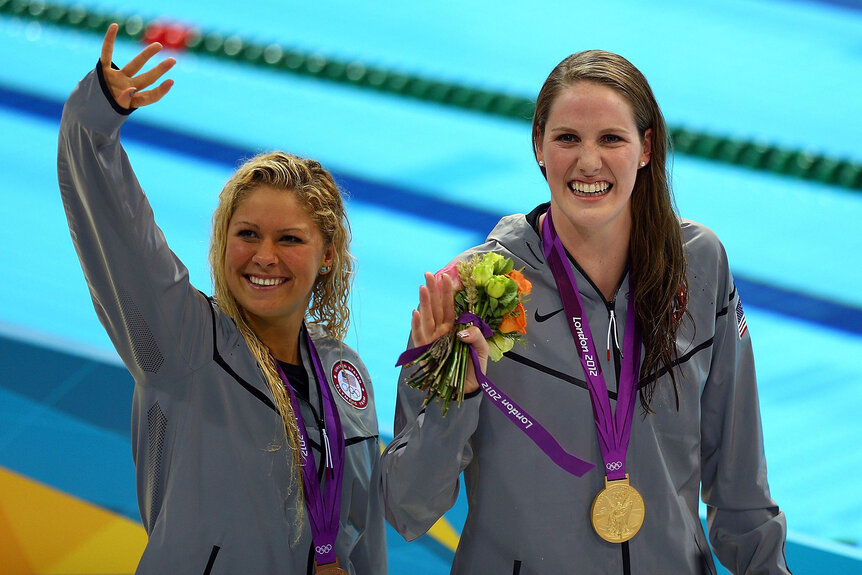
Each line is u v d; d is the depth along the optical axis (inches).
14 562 453.1
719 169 837.2
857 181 822.5
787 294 715.4
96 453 469.4
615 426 298.8
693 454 310.2
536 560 293.6
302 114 890.7
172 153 822.5
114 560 458.9
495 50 954.1
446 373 280.5
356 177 818.2
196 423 296.4
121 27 980.6
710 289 314.8
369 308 686.5
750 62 916.6
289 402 311.1
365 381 349.4
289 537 301.6
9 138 821.2
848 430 608.1
